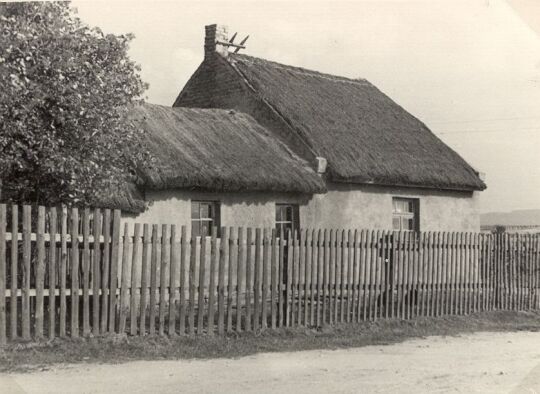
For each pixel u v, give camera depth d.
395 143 18.50
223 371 7.64
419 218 18.19
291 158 15.86
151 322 9.13
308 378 7.41
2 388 6.51
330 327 10.74
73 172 9.41
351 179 15.97
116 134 10.10
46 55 9.12
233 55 18.88
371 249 11.62
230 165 13.96
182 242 9.43
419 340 10.47
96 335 8.64
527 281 13.95
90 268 8.77
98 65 9.90
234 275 11.16
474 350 9.64
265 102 17.14
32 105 8.84
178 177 12.64
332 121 17.73
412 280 12.19
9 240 8.39
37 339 8.26
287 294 10.46
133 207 12.01
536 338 10.98
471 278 13.12
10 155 9.08
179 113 15.74
